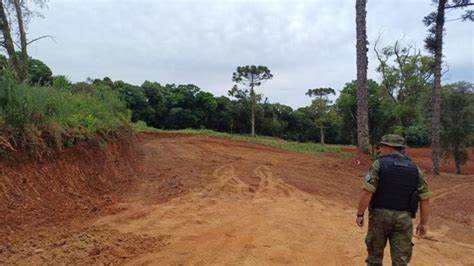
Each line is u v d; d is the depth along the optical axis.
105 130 12.75
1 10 14.72
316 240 6.76
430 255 6.40
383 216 4.46
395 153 4.71
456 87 29.77
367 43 18.83
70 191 8.34
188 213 8.17
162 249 5.82
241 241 6.41
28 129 7.92
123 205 8.41
